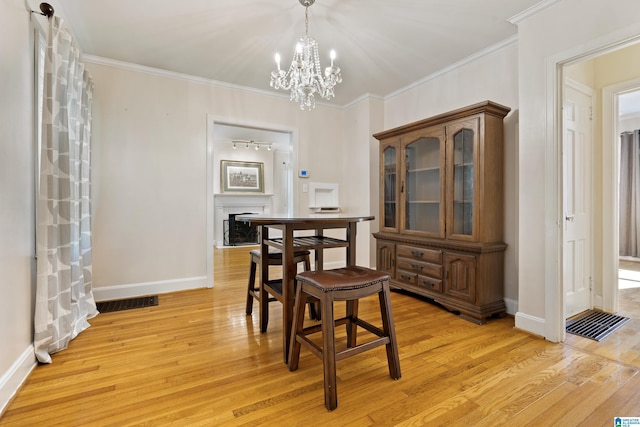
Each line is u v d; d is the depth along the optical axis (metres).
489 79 2.81
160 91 3.26
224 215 7.25
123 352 1.97
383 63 3.08
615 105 2.70
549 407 1.44
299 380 1.67
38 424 1.32
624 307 2.84
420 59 3.00
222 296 3.21
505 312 2.63
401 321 2.52
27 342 1.71
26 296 1.71
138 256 3.18
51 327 1.87
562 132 2.11
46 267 1.82
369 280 1.61
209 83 3.50
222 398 1.51
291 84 2.45
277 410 1.42
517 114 2.59
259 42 2.69
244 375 1.72
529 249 2.26
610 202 2.72
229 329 2.36
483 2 2.13
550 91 2.11
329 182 4.32
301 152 4.12
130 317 2.59
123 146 3.09
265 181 7.61
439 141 2.86
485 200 2.51
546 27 2.13
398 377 1.67
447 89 3.21
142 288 3.19
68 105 2.08
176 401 1.48
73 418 1.36
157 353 1.96
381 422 1.34
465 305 2.57
